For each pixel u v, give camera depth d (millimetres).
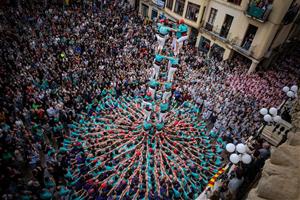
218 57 28109
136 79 20422
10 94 15156
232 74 24391
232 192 9602
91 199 12000
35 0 28438
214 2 26844
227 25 26547
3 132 12984
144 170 13758
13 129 13664
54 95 16719
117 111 17500
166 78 14594
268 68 27594
